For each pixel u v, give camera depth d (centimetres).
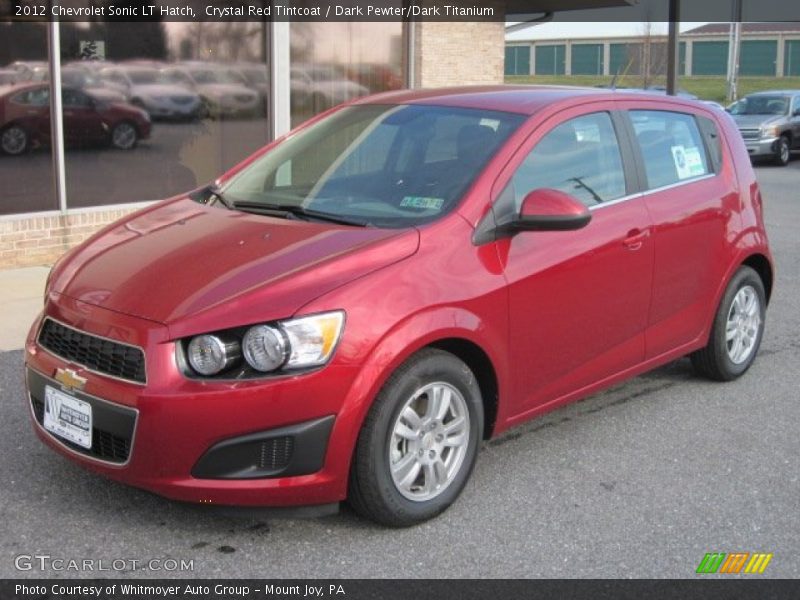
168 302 377
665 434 520
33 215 890
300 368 365
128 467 370
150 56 979
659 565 384
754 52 6781
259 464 367
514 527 410
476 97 502
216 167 1055
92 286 403
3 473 442
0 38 864
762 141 2227
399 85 1240
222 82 1047
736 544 403
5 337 653
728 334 595
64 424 393
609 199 496
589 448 498
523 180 452
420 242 408
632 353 513
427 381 396
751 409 563
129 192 981
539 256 445
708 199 559
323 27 1153
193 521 403
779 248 1109
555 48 6825
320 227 425
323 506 381
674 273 532
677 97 578
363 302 378
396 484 391
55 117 903
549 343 456
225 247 411
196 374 363
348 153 487
